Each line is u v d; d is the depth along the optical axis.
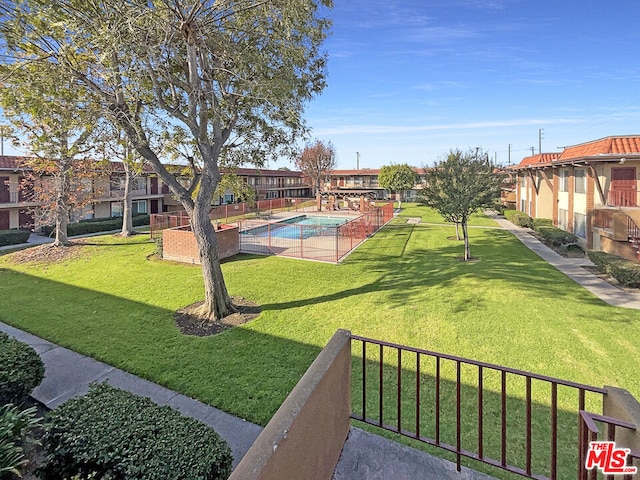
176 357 6.78
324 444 3.18
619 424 2.31
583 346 6.95
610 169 15.61
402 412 5.04
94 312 9.19
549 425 4.71
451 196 14.94
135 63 7.42
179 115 8.28
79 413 3.54
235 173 11.70
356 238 19.83
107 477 2.87
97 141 9.43
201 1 7.23
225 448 3.20
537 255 15.70
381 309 9.20
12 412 3.59
